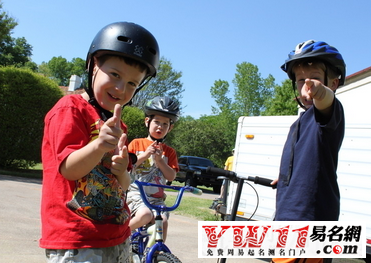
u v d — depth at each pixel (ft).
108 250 6.66
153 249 10.50
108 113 7.06
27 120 51.96
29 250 15.97
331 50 7.97
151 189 12.94
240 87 216.33
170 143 116.98
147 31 7.20
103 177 6.81
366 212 18.63
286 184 8.14
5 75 50.85
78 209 6.45
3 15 63.21
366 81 19.75
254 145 23.62
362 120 19.63
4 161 52.70
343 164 19.81
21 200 28.48
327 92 6.86
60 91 56.24
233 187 23.99
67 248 6.20
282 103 146.00
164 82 135.54
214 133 136.56
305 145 7.89
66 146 6.21
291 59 8.21
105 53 6.82
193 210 33.65
